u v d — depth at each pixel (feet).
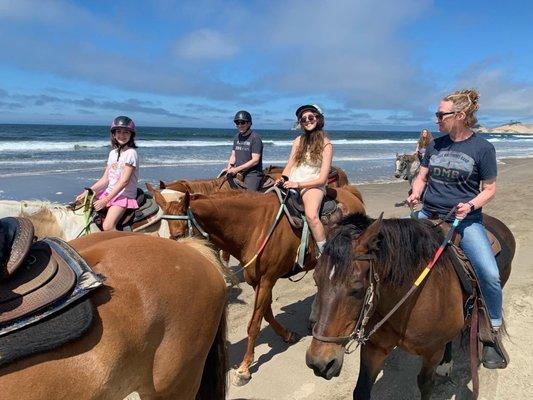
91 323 6.63
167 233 16.63
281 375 14.20
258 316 14.32
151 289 7.63
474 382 10.89
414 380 13.71
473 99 10.71
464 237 11.07
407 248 9.50
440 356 10.66
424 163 12.23
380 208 38.78
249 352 14.10
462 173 11.00
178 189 20.29
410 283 9.55
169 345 7.88
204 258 9.20
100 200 15.58
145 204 16.72
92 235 9.23
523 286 20.01
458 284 10.46
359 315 8.64
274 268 14.60
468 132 11.16
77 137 152.15
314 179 14.84
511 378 13.55
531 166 83.51
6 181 46.85
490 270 10.75
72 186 45.06
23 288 6.52
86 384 6.55
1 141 116.47
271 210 14.66
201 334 8.49
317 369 8.42
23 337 6.12
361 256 8.61
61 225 15.88
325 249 8.82
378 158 97.19
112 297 7.18
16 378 5.99
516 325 16.53
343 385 13.51
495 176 10.73
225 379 9.47
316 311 8.68
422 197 12.92
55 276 6.82
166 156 83.51
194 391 8.72
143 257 7.98
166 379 7.97
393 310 9.32
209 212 13.65
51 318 6.42
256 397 13.08
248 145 24.03
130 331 7.16
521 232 29.43
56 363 6.31
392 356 15.05
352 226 9.31
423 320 9.86
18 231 6.91
